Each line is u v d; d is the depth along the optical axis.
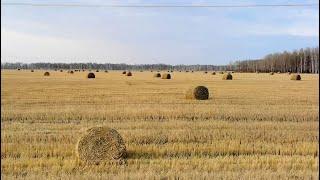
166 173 11.13
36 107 24.86
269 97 32.88
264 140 15.84
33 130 17.42
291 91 40.47
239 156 13.19
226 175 10.89
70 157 13.13
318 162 12.49
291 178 10.80
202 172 11.28
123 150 13.06
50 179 10.53
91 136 12.88
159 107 24.89
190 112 22.61
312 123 19.77
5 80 60.69
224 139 15.88
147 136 15.98
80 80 62.84
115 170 11.64
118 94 34.91
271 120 20.86
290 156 13.32
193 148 14.15
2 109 23.75
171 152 13.79
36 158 12.71
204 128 18.09
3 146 14.19
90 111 22.89
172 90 40.22
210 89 42.97
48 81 58.59
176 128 18.00
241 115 21.89
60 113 22.16
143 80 64.75
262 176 10.85
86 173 11.19
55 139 15.53
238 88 44.97
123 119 20.67
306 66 140.25
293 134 16.91
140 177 10.73
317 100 30.36
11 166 11.82
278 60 156.12
